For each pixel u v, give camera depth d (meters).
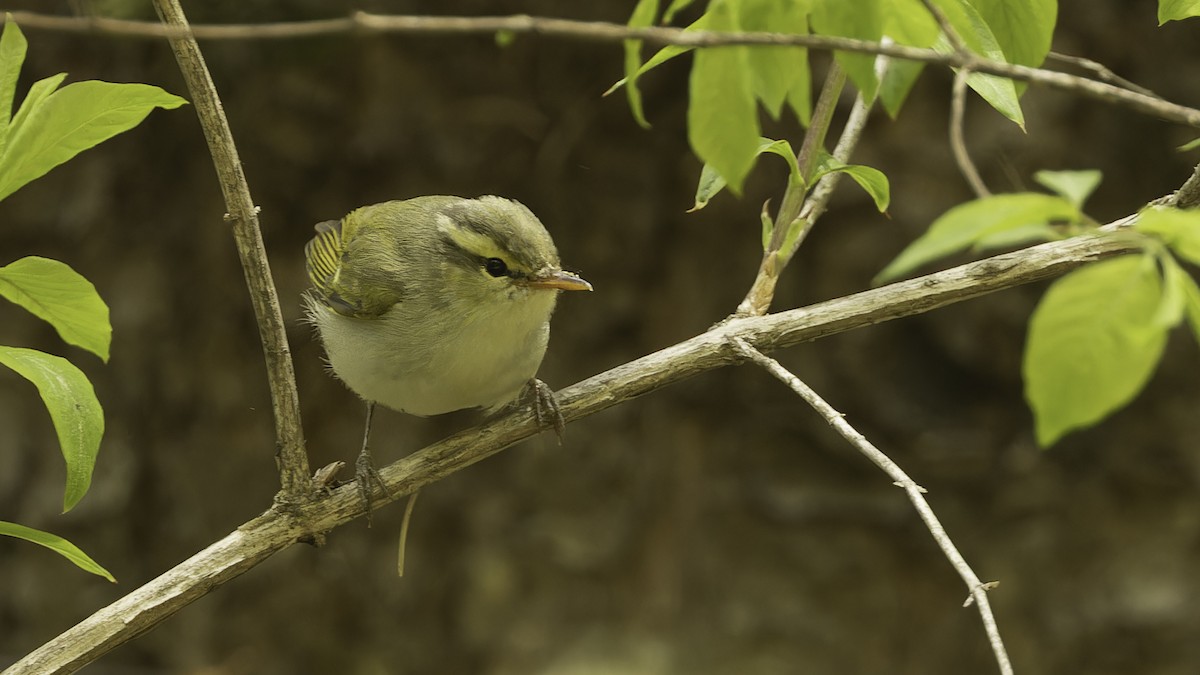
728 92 3.78
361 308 7.29
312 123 12.66
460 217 7.29
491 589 13.13
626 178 12.92
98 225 12.95
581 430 13.28
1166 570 12.11
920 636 12.68
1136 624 12.05
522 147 12.88
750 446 13.07
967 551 12.58
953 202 11.85
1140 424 12.23
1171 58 11.95
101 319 5.32
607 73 12.66
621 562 13.14
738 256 12.86
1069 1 11.92
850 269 12.20
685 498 13.13
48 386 5.16
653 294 13.11
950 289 6.08
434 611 13.18
